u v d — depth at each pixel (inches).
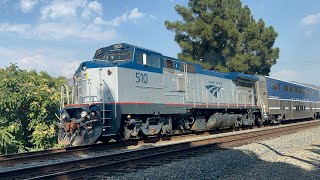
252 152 477.7
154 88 624.1
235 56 1504.7
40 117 669.3
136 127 580.7
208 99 788.6
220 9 1454.2
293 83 1314.0
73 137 515.5
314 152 473.1
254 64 1598.2
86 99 557.3
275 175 326.0
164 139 654.5
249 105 962.1
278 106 1108.5
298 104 1310.3
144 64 605.9
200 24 1403.8
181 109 685.9
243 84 973.2
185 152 463.2
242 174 338.3
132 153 451.2
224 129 883.4
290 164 382.3
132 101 571.2
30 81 733.3
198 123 767.1
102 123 523.2
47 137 650.8
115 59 594.2
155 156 413.1
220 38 1444.4
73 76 602.9
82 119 514.0
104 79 554.3
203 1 1430.9
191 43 1466.5
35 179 285.0
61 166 367.6
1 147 596.7
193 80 746.8
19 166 401.1
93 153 489.4
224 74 884.6
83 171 322.3
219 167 375.2
